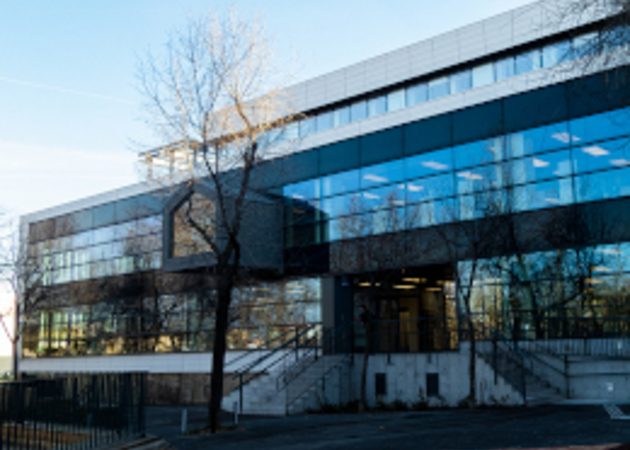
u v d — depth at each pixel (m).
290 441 15.37
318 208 30.19
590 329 21.97
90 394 13.81
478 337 24.14
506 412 19.06
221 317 19.11
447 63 27.84
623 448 10.81
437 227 23.94
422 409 23.88
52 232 46.81
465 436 14.22
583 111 22.89
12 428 11.90
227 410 26.19
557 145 23.47
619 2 11.96
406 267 26.92
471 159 25.56
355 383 27.22
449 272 30.75
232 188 30.30
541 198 23.66
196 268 30.39
